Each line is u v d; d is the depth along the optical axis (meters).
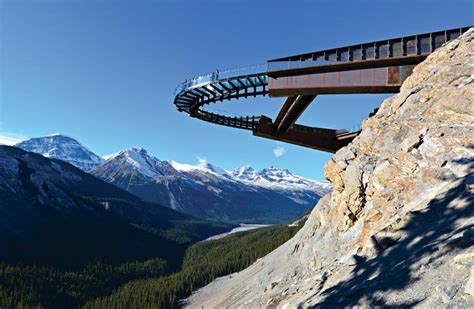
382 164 28.47
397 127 30.89
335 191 37.72
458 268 11.78
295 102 56.25
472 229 13.34
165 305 157.00
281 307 23.25
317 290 20.69
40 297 179.75
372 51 46.00
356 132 69.88
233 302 64.06
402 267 14.51
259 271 80.56
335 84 47.50
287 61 50.84
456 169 20.45
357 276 17.59
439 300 10.98
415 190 22.31
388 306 12.59
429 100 30.34
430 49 42.78
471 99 25.19
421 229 16.89
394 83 44.16
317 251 33.03
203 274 197.88
